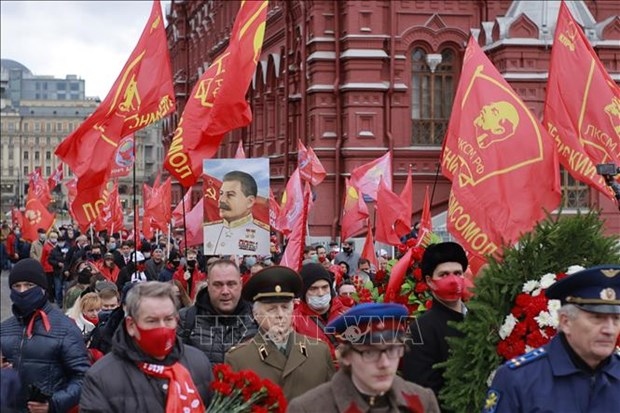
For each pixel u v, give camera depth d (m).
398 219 19.14
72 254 29.33
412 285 9.45
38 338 8.17
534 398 5.88
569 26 12.48
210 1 56.19
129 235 38.72
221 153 53.53
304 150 25.75
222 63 13.79
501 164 10.53
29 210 31.75
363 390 5.54
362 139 34.84
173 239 31.73
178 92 63.56
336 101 35.38
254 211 11.97
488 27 33.72
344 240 24.08
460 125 10.85
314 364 7.51
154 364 6.45
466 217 10.55
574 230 7.59
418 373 7.66
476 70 10.87
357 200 23.91
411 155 35.22
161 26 14.90
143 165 120.44
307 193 12.73
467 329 7.38
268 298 7.50
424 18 35.44
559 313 5.92
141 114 14.78
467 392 7.20
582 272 5.73
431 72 35.56
